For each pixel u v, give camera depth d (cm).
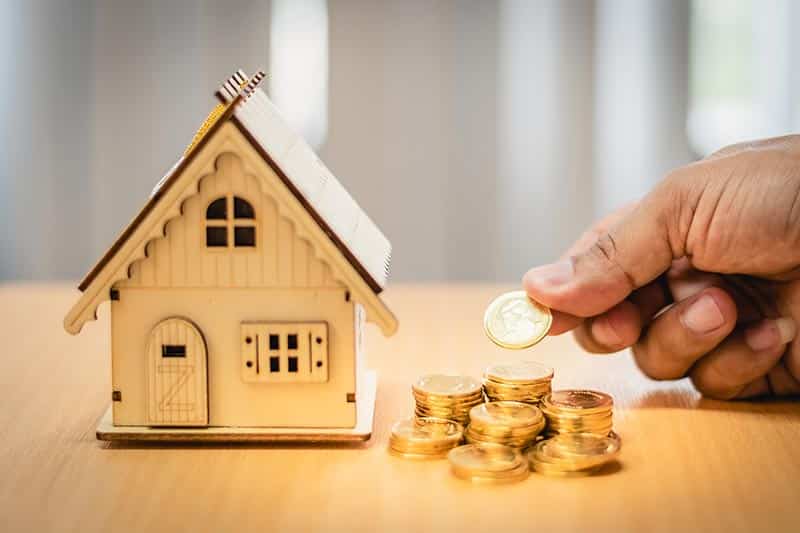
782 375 110
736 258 103
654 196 104
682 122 302
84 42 301
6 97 303
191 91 302
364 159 308
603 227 120
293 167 96
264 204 92
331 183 107
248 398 95
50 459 92
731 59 311
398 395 112
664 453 93
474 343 139
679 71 300
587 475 87
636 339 111
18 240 309
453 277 313
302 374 93
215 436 94
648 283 115
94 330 150
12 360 130
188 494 83
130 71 302
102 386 117
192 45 300
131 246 92
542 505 80
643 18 300
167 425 95
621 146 304
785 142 104
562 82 304
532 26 303
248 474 87
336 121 306
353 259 90
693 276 115
